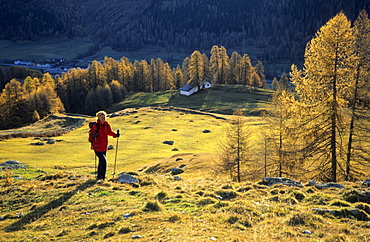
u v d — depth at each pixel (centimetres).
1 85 16650
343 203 1047
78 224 922
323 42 2345
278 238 755
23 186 1326
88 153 5125
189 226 846
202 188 1448
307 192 1284
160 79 15250
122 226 856
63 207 1073
